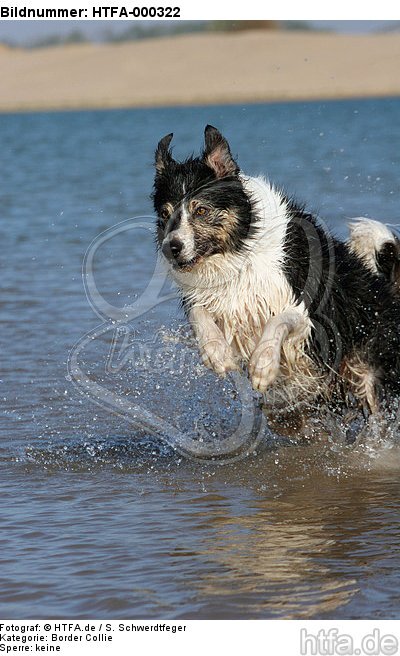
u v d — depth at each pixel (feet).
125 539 25.64
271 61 367.45
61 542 25.49
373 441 33.47
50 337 47.29
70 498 29.09
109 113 260.62
